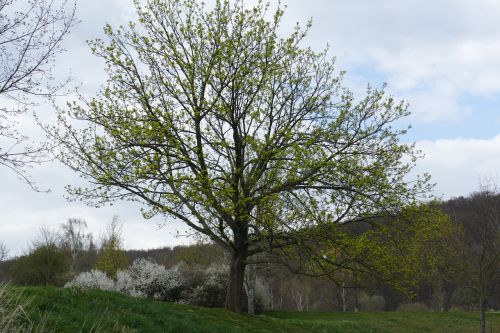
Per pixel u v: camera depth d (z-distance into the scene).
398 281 14.34
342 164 14.59
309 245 14.77
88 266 59.03
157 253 67.56
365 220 14.82
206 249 37.97
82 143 15.05
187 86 15.27
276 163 15.07
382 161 14.97
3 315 7.54
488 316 33.84
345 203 14.23
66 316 9.40
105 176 14.03
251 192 15.04
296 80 16.31
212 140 15.99
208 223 15.96
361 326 24.92
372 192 14.47
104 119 15.34
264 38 16.30
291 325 17.50
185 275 34.03
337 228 13.89
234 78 15.38
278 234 14.67
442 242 21.52
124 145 14.70
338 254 14.66
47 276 36.88
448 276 24.09
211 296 31.97
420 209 14.51
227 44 15.47
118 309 11.23
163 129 14.27
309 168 14.35
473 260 22.75
